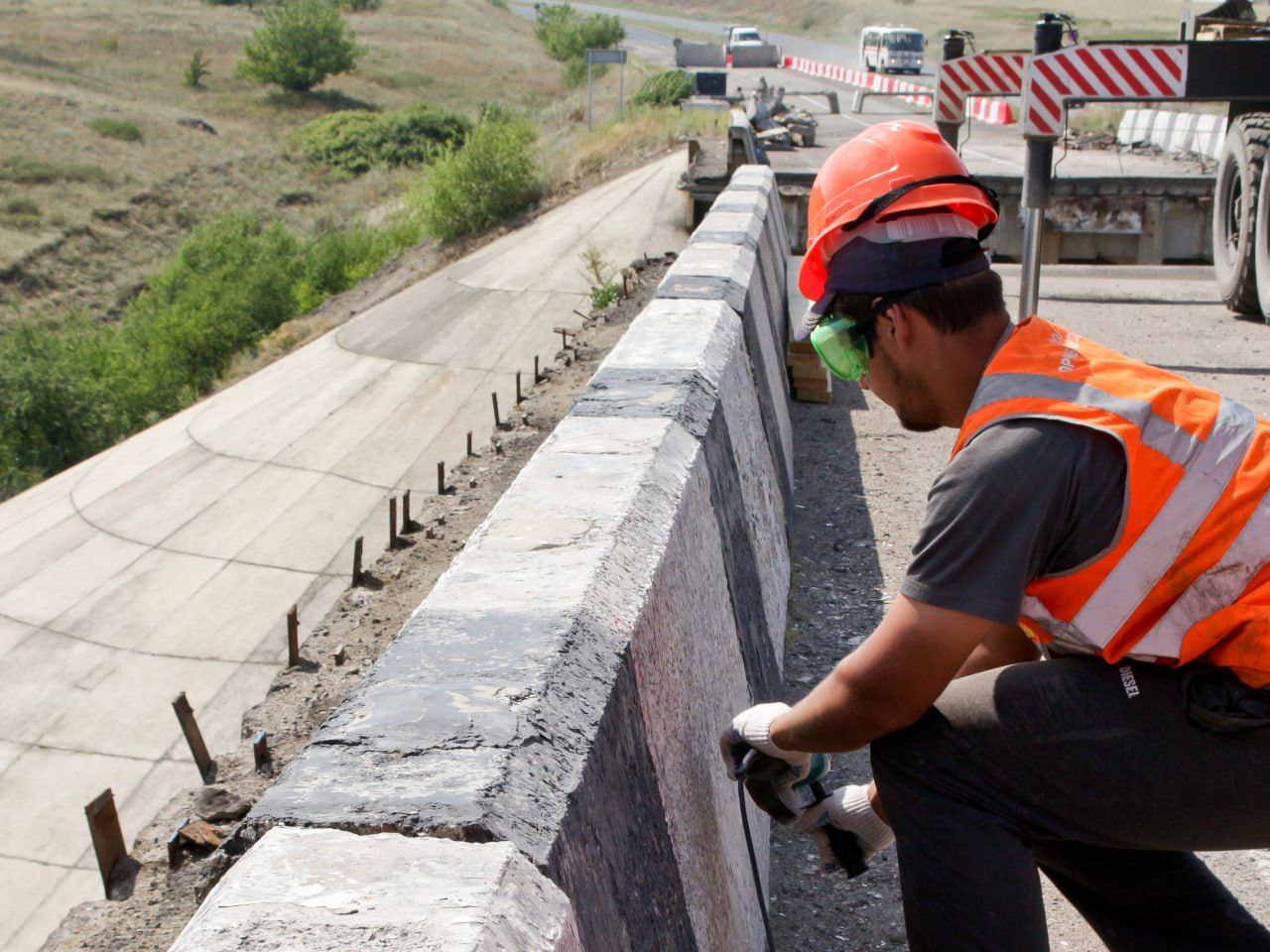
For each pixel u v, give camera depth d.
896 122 1.65
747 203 5.67
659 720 1.56
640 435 2.14
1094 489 1.39
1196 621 1.42
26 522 14.66
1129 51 6.73
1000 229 15.21
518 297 18.64
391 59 75.00
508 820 1.06
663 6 122.94
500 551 1.63
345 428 15.77
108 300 37.91
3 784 9.81
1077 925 2.43
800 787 1.84
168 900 2.91
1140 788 1.45
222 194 46.19
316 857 0.99
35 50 63.47
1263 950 1.75
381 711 1.22
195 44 71.69
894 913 2.44
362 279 24.58
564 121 45.19
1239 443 1.42
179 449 15.91
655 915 1.37
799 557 4.36
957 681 1.61
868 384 1.71
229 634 11.78
